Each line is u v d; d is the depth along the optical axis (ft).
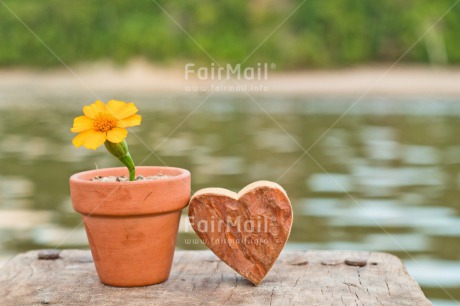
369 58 74.02
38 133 35.19
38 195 20.02
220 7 74.28
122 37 73.00
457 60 73.51
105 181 6.94
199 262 7.96
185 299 6.73
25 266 7.82
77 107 49.80
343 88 67.15
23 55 74.23
